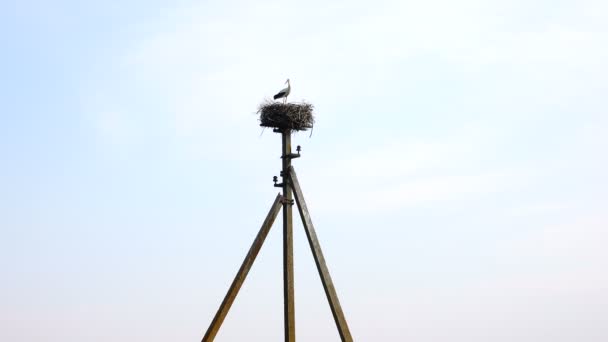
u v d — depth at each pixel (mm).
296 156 21625
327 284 20938
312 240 21109
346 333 20922
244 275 20453
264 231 20953
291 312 21266
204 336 19875
